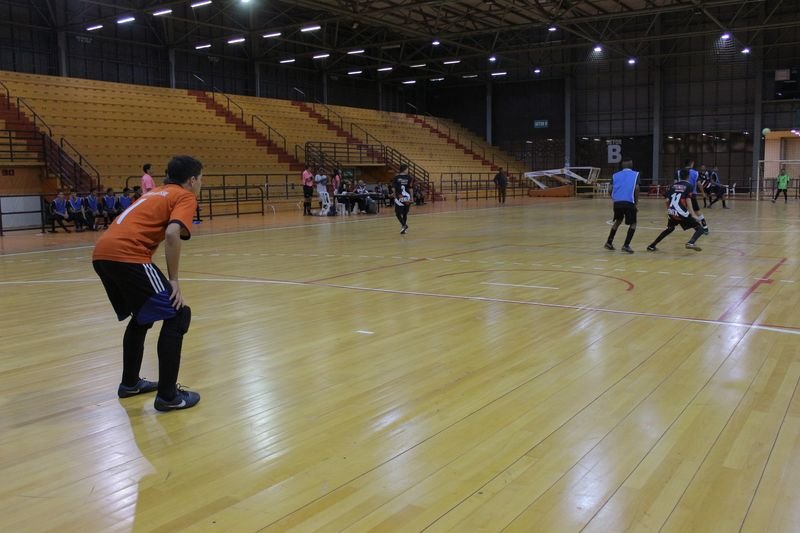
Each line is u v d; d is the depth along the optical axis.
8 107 22.41
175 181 4.19
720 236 14.40
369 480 3.05
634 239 14.01
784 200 29.16
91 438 3.61
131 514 2.77
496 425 3.71
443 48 40.81
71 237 16.14
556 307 6.94
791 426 3.63
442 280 8.84
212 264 10.74
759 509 2.74
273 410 4.00
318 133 33.25
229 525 2.66
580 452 3.33
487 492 2.92
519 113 42.62
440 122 43.16
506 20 34.91
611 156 28.27
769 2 34.16
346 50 33.69
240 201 24.72
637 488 2.94
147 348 5.46
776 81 34.16
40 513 2.79
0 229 16.64
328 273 9.58
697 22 36.12
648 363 4.86
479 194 37.12
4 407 4.11
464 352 5.23
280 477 3.10
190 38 32.62
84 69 29.03
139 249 3.96
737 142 36.41
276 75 37.00
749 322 6.14
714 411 3.87
